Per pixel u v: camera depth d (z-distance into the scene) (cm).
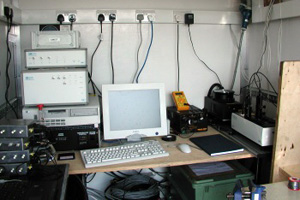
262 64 235
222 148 180
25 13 216
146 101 201
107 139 194
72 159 171
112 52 233
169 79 245
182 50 243
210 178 181
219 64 252
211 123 233
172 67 244
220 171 191
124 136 196
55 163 163
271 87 224
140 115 200
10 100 212
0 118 188
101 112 211
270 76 225
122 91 198
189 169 194
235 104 218
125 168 161
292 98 158
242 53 255
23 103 175
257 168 189
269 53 226
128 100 199
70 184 183
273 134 174
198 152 180
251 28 248
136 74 238
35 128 155
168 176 238
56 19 220
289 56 204
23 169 138
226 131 212
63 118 177
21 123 142
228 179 181
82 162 167
